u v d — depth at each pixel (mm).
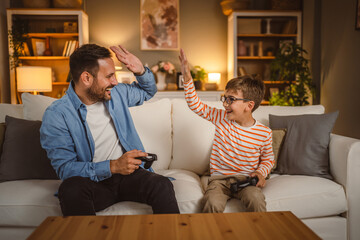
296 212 1549
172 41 4930
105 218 1005
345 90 3574
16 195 1484
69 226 941
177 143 2029
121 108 1623
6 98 4414
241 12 4516
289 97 4301
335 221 1613
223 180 1587
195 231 906
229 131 1661
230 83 1634
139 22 4922
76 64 1408
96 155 1533
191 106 1674
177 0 4895
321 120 1874
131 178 1472
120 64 4738
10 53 4301
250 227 932
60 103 1463
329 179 1745
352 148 1633
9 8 4238
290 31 4629
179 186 1585
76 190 1251
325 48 4051
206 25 4969
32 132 1768
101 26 4883
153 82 1717
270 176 1844
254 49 4793
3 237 1485
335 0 3773
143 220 988
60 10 4309
